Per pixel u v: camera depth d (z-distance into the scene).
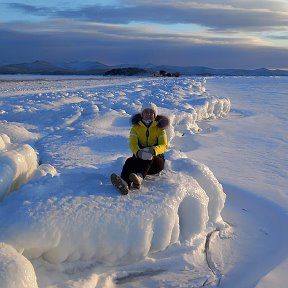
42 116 8.49
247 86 27.47
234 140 8.95
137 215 3.13
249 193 5.09
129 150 6.02
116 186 3.33
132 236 3.08
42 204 2.95
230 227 4.10
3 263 2.37
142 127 3.78
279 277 3.20
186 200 3.58
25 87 22.20
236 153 7.61
